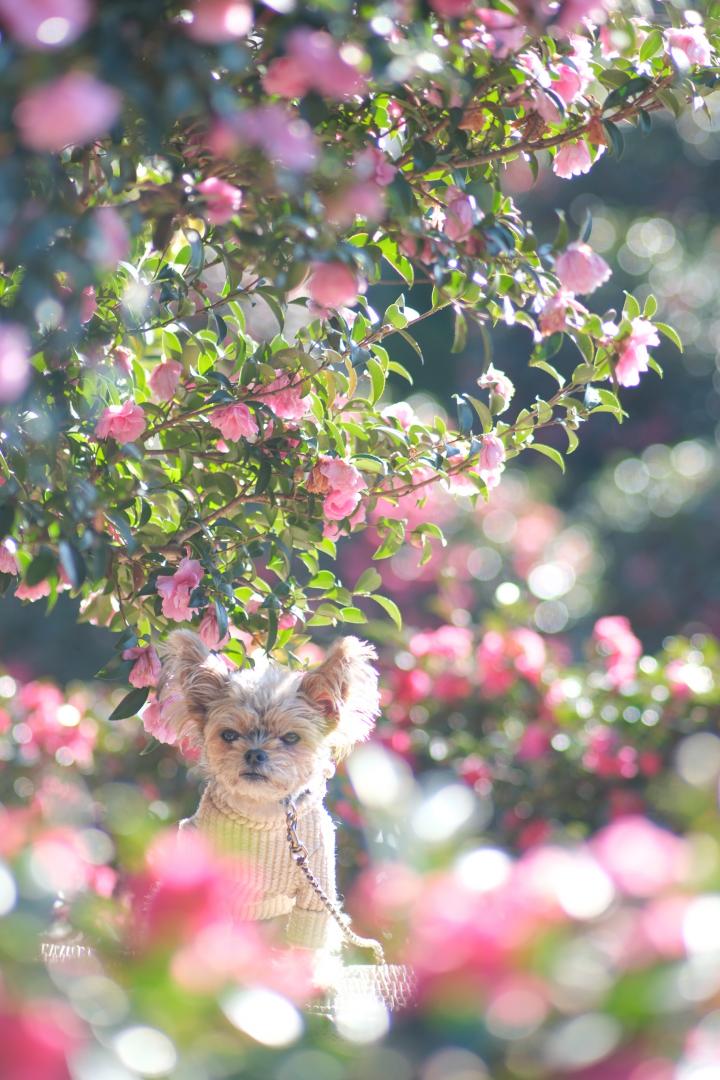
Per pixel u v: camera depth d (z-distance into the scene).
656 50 5.13
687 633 18.97
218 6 3.58
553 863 2.93
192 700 5.97
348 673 5.95
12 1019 2.45
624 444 22.45
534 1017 2.57
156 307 5.55
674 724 9.24
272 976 3.06
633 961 2.62
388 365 6.09
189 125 4.36
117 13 3.54
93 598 6.24
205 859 3.07
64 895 3.29
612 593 19.55
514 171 15.90
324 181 4.36
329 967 5.87
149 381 5.88
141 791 9.18
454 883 2.95
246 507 6.18
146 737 9.38
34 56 3.29
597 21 4.81
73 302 3.68
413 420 6.27
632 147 21.69
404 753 9.34
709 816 3.19
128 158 4.27
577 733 9.33
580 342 5.35
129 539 5.25
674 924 2.64
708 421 21.91
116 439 5.40
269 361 5.73
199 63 3.71
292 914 5.92
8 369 3.46
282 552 5.80
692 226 22.02
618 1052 2.53
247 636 6.91
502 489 19.09
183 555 5.81
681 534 19.75
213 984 2.72
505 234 4.72
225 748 5.84
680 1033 2.53
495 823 9.26
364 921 7.19
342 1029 3.12
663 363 21.91
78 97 3.14
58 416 5.23
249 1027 2.67
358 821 7.93
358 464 5.91
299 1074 2.64
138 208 4.12
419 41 4.07
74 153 4.41
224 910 3.21
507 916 2.78
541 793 9.28
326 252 4.12
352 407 5.95
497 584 18.06
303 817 5.93
